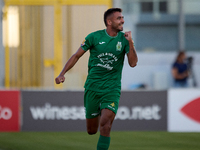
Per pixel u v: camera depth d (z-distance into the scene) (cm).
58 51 3400
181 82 3111
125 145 1883
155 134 2231
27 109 2345
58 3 3381
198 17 3712
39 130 2341
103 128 1330
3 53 3388
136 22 3650
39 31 3397
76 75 3356
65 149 1772
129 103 2322
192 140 2044
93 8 3403
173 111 2330
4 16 3372
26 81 3406
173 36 3712
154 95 2330
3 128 2342
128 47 1343
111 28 1346
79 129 2334
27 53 3397
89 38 1357
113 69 1364
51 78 3403
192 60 3353
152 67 3550
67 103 2331
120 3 3491
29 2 3384
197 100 2327
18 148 1808
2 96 2339
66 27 3397
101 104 1374
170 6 3684
